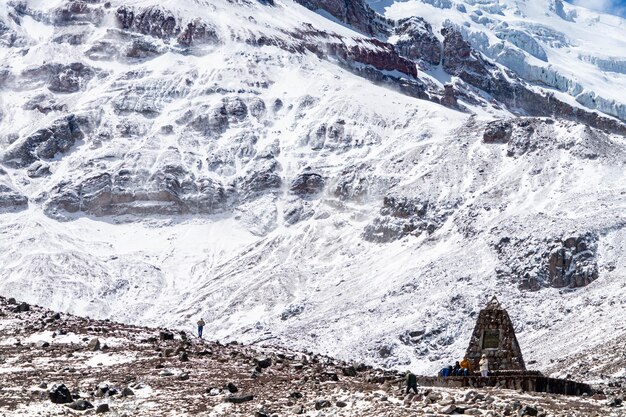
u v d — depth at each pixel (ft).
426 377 234.99
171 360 259.39
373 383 234.79
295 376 244.83
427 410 193.47
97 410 210.18
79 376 242.58
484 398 202.18
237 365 258.98
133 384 232.73
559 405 199.52
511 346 255.29
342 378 247.09
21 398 220.02
